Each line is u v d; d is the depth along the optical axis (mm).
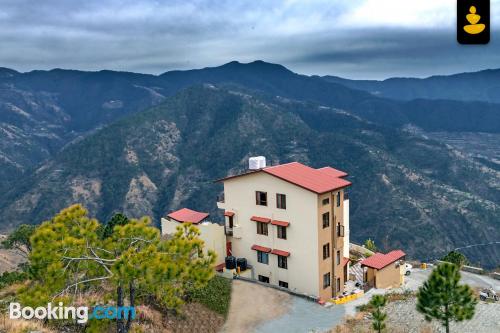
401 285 51844
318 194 42906
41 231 20656
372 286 48781
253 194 48031
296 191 44562
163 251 22578
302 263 44781
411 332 36125
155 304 34125
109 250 23453
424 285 29422
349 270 55500
